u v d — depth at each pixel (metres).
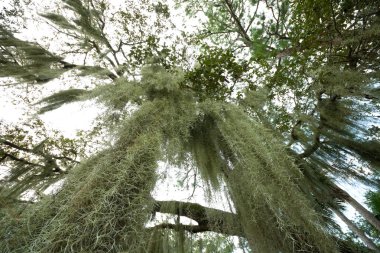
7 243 1.25
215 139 2.45
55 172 3.70
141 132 1.97
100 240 1.26
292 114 3.32
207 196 2.29
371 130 3.33
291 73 3.06
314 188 3.31
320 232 1.87
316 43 2.81
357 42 2.81
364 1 2.76
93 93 2.48
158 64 3.35
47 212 1.35
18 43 3.86
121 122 2.09
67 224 1.26
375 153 3.27
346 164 3.56
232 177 2.22
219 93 2.85
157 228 2.57
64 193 1.44
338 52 3.07
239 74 2.89
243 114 2.50
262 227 2.06
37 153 3.74
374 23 2.67
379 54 2.89
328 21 2.82
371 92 2.78
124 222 1.37
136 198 1.45
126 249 1.33
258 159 2.06
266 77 3.00
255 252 2.08
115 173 1.55
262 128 2.37
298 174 2.33
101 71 3.56
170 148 2.04
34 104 3.41
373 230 4.45
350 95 2.83
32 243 1.22
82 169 1.60
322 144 3.63
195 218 3.17
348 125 3.26
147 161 1.66
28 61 3.92
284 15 3.60
